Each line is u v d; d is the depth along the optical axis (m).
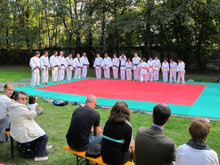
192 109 7.10
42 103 8.12
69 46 22.48
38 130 3.96
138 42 21.34
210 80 14.82
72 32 20.03
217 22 16.88
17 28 23.69
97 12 19.91
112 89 10.87
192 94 9.60
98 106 7.45
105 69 15.52
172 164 2.64
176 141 4.71
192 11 16.28
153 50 20.62
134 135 5.06
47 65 12.41
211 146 4.50
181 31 18.59
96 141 3.70
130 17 16.66
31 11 24.86
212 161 2.27
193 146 2.36
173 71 13.66
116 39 21.08
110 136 3.06
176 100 8.39
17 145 4.29
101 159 3.27
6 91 4.85
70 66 14.09
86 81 13.95
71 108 7.44
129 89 10.88
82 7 21.25
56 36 24.19
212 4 14.55
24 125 3.85
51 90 10.55
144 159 2.67
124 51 21.83
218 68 18.81
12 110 3.89
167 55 20.19
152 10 15.77
